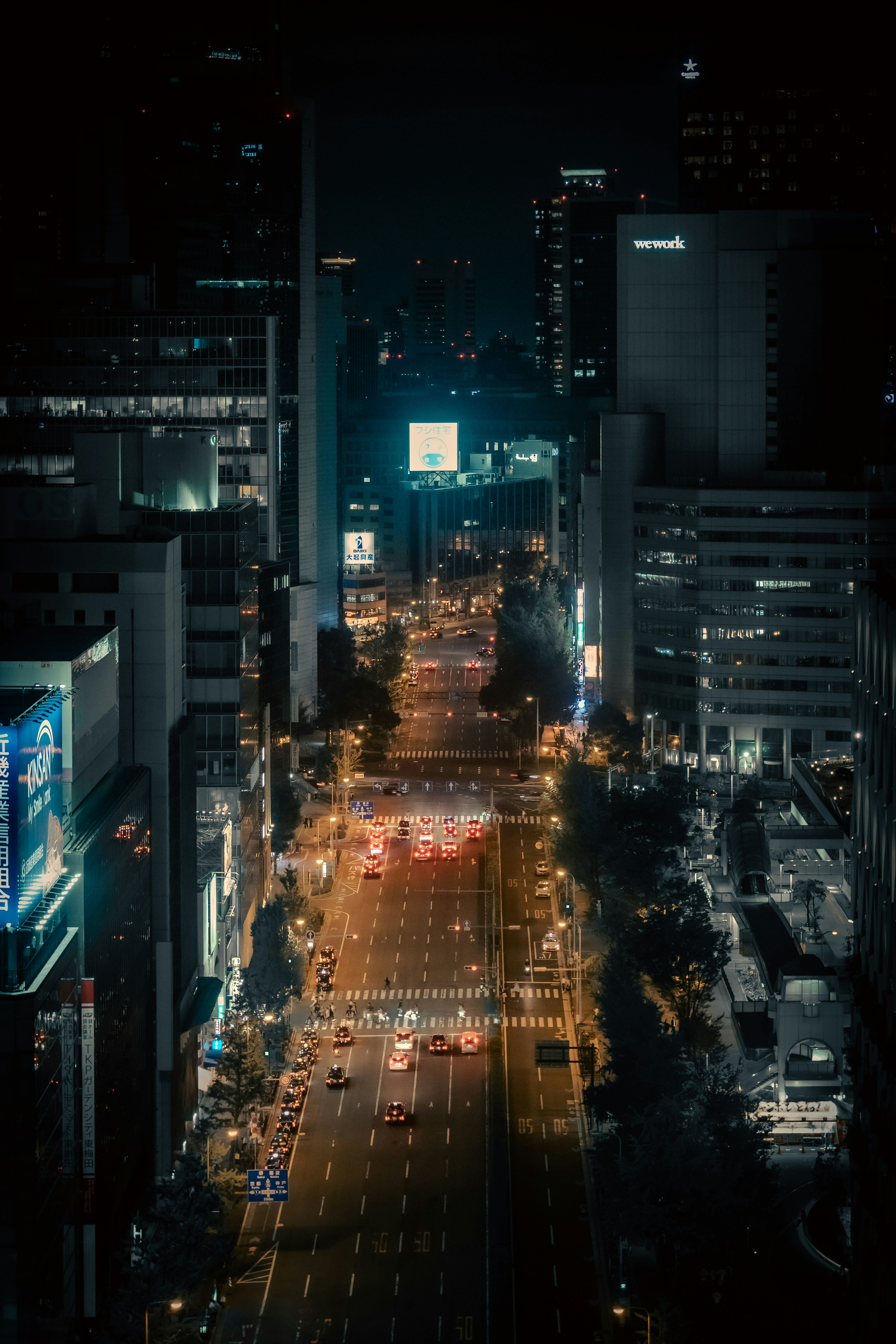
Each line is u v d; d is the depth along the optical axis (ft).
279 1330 501.97
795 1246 543.80
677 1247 503.20
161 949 614.75
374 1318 508.94
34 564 622.54
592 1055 647.97
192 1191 519.19
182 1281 478.18
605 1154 570.87
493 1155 625.82
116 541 630.33
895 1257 437.17
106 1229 511.40
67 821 492.54
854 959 565.12
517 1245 557.74
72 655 513.86
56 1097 450.30
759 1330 460.96
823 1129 631.56
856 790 575.79
